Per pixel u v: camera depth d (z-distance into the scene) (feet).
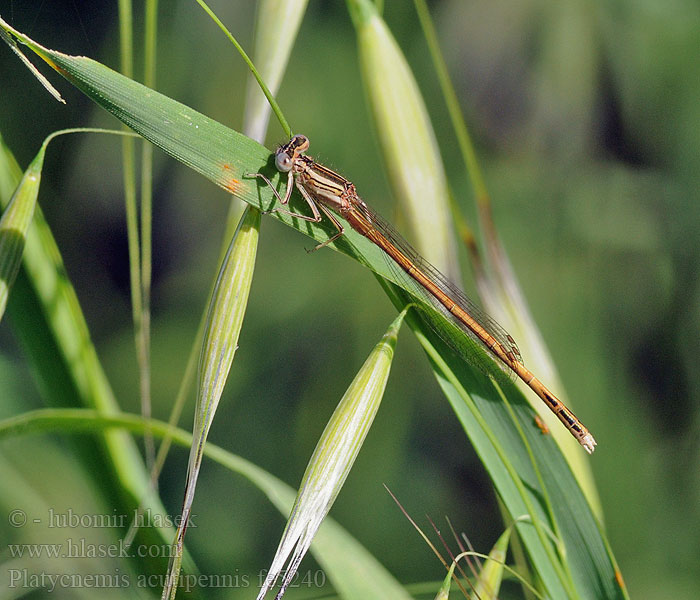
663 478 1.46
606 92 1.55
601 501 1.42
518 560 1.16
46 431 1.14
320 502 1.10
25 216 1.10
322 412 1.56
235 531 1.45
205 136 1.12
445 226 1.17
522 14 1.54
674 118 1.52
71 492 1.28
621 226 1.55
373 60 1.16
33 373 1.16
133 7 1.53
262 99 1.15
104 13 1.53
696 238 1.52
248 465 1.15
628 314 1.54
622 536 1.41
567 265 1.55
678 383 1.50
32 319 1.15
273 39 1.15
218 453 1.15
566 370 1.48
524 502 1.12
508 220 1.57
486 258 1.18
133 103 1.11
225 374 1.10
